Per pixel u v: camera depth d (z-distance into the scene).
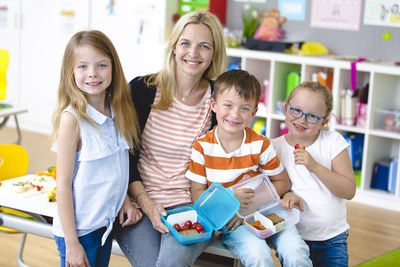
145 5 4.30
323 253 1.84
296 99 1.81
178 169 1.86
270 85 3.81
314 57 3.67
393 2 3.68
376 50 3.81
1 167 2.10
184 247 1.63
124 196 1.76
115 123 1.75
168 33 4.21
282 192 1.83
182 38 1.83
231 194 1.67
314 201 1.81
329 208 1.81
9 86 5.09
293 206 1.79
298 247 1.64
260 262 1.58
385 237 2.99
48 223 1.82
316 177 1.83
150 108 1.90
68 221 1.60
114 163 1.70
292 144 1.89
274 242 1.72
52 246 2.61
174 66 1.88
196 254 1.65
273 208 1.78
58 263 2.44
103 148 1.66
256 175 1.80
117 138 1.73
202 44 1.84
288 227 1.72
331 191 1.82
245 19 4.15
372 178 3.64
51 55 4.79
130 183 1.84
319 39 4.03
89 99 1.68
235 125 1.72
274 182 1.83
